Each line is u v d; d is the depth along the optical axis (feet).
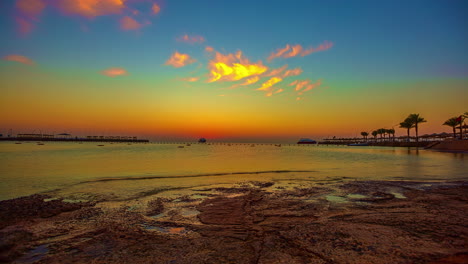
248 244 18.10
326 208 28.96
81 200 33.55
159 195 36.70
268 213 26.81
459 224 21.99
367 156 138.51
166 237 19.76
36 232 20.83
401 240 18.25
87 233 20.70
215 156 137.90
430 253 15.98
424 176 56.49
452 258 15.14
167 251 16.98
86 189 41.11
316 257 15.78
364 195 36.19
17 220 23.88
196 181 49.37
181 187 42.93
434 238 18.62
